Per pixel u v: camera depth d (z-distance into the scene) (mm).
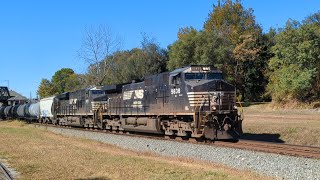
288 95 46750
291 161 14625
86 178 13633
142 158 18484
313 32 44844
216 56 57500
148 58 65250
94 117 38594
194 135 22406
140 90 29734
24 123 60344
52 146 24547
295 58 45594
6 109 79938
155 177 13398
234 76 61375
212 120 21859
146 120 28234
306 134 24453
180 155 19438
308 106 43781
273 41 64250
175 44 61031
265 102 56938
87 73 68188
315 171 13242
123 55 71000
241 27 68500
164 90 25953
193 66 23984
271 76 54750
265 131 27453
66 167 15836
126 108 32219
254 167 15141
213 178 13102
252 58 60875
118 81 64500
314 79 45438
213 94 22562
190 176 13508
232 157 16828
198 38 58219
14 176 14320
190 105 22672
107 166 15859
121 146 25062
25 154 20484
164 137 26766
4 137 31859
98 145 25938
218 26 69188
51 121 55469
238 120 22516
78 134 34875
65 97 49031
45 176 14070
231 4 71062
